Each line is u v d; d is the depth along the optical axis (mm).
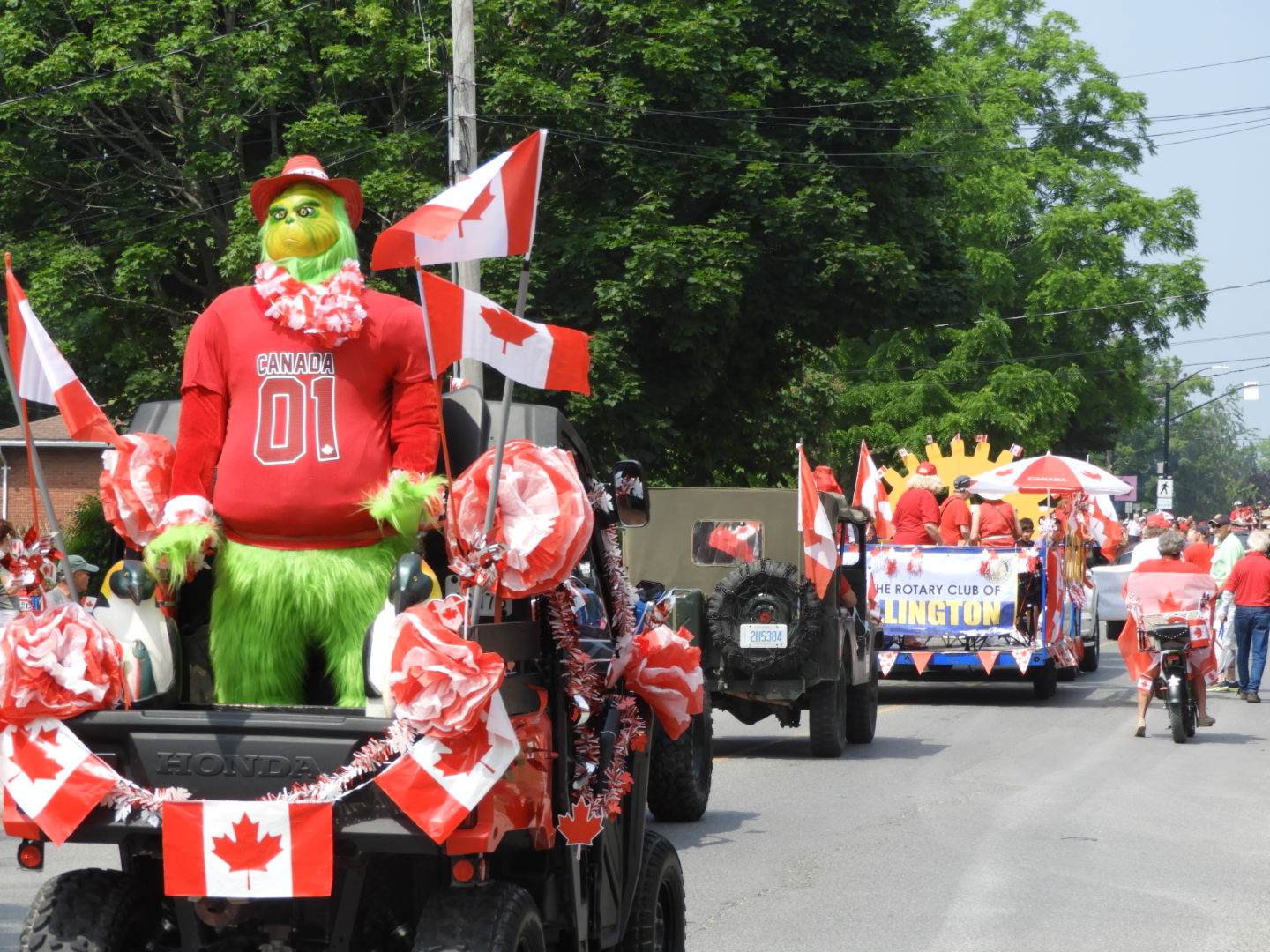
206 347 12781
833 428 100812
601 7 65500
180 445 12781
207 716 11570
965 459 67250
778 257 68312
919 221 73312
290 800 11234
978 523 54781
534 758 12414
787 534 38781
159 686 12320
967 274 73375
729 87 69062
